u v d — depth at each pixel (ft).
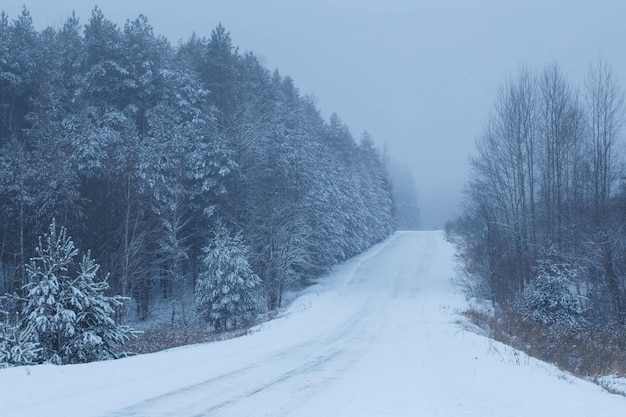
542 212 130.31
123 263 86.28
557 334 64.28
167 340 61.98
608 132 110.22
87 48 112.98
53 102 108.06
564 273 88.53
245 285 93.61
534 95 127.44
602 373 47.98
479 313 89.92
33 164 92.07
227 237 96.58
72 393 25.30
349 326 74.95
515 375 31.07
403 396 25.36
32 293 42.60
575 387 29.19
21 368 31.09
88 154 93.04
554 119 124.06
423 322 79.41
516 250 115.65
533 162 127.85
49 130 93.45
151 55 117.70
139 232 91.97
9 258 89.66
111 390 26.30
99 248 84.74
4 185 89.76
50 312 43.70
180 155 102.06
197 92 121.08
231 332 82.02
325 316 89.15
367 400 24.43
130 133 93.15
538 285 85.40
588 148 118.21
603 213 100.32
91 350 43.86
